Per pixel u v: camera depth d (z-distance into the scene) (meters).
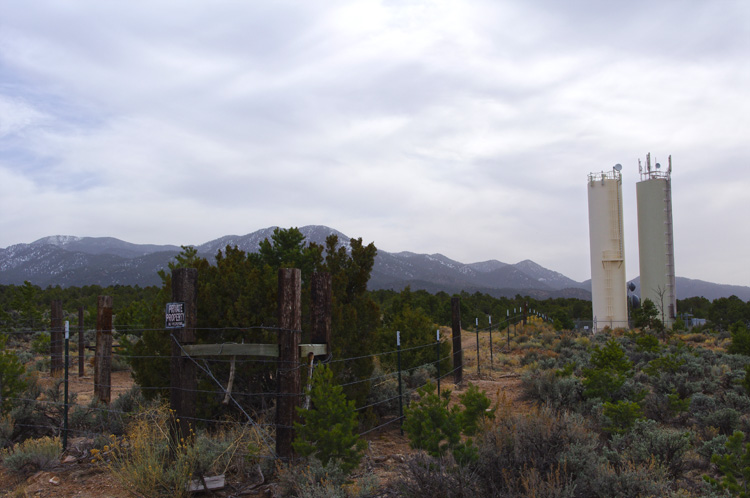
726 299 57.22
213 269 11.45
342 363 10.54
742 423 9.88
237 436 8.94
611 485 6.08
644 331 35.19
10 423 10.21
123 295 51.00
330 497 6.26
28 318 30.91
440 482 6.06
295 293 8.33
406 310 20.83
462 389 16.77
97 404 11.85
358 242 12.35
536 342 30.27
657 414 11.28
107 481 8.06
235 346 8.30
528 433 6.97
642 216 57.28
